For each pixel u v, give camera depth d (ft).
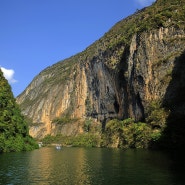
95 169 144.05
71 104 615.16
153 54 334.85
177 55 313.94
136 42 363.56
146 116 325.21
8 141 257.34
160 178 114.83
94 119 513.45
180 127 263.49
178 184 104.22
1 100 268.21
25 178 121.49
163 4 413.18
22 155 225.56
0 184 110.22
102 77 478.18
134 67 351.46
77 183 111.04
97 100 504.84
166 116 284.82
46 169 146.41
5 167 152.97
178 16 334.85
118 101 417.49
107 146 382.22
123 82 394.11
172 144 257.96
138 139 298.76
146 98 331.36
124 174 126.21
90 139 458.91
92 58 518.78
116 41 437.17
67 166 158.51
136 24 414.62
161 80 317.63
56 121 624.59
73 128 559.79
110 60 439.63
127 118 378.53
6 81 296.10
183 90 293.23
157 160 170.40
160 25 338.13
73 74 639.35
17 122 281.13
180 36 321.93
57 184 109.91
